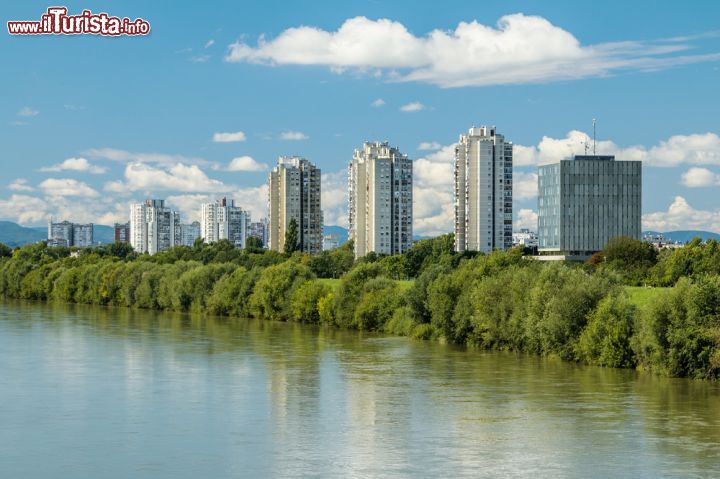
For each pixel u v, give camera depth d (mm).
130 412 79688
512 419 75938
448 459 63375
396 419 76438
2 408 81500
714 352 94000
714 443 67375
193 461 63281
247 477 59344
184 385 93812
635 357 102125
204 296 192875
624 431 71312
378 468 61125
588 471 60344
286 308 172875
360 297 155750
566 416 76938
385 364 109062
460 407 81188
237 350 123938
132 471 61000
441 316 131750
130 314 192375
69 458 64375
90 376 100125
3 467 62219
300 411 80000
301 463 62594
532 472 60094
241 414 78750
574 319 110125
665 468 60906
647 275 191250
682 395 86062
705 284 96125
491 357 115250
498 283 122688
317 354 119250
